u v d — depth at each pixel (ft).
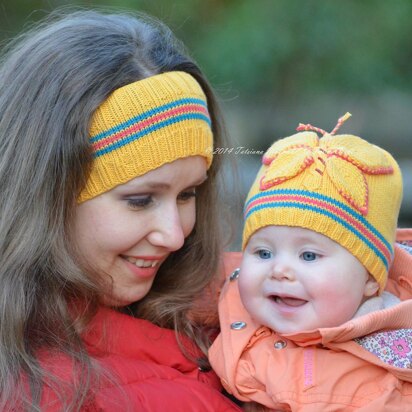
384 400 10.38
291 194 11.04
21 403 9.82
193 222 12.00
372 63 50.08
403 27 50.03
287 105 51.80
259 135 51.47
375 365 10.84
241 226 15.84
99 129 10.75
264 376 11.09
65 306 10.93
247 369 11.37
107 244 11.02
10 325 10.58
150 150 10.80
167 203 11.18
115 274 11.41
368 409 10.31
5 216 11.05
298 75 50.44
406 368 10.73
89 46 11.12
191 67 12.23
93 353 11.16
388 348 10.93
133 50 11.31
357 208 11.03
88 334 11.25
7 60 12.00
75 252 11.05
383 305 11.73
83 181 10.81
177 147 10.98
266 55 48.73
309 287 10.91
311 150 11.39
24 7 50.62
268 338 11.64
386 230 11.44
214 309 13.05
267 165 11.75
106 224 10.91
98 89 10.77
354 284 11.07
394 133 51.55
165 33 13.17
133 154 10.75
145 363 11.32
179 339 12.21
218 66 48.39
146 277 11.64
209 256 13.19
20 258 10.87
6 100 11.32
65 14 13.34
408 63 50.52
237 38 48.65
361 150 11.50
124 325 11.69
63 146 10.74
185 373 11.97
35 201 10.89
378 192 11.37
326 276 10.88
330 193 10.97
